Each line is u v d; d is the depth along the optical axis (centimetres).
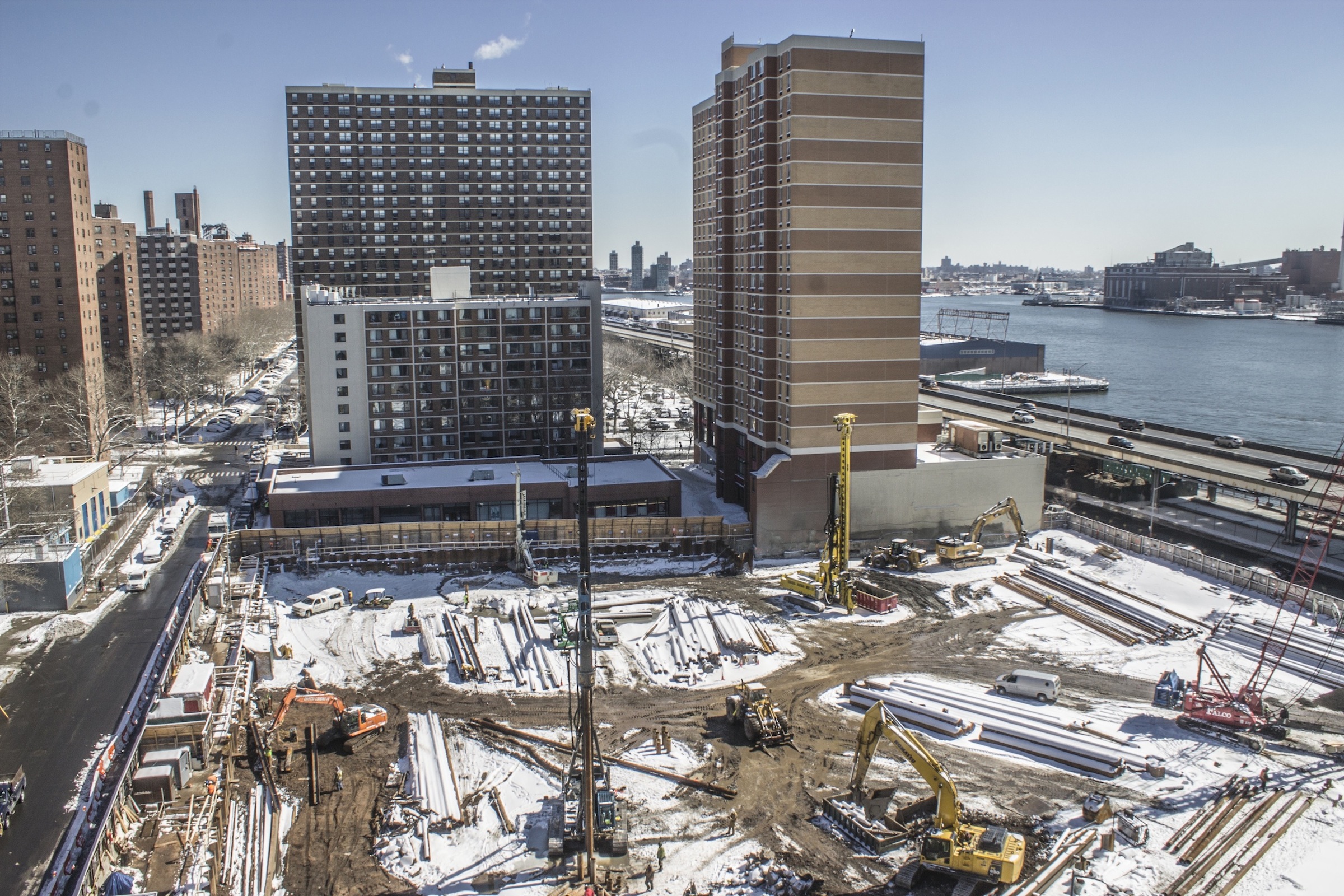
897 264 10619
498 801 5603
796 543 10750
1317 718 6631
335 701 6612
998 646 8044
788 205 10425
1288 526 10631
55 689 7025
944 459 11288
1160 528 11644
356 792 5703
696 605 8638
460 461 12481
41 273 16738
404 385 13100
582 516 4856
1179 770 5912
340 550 10075
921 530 10938
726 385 12625
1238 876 4784
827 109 10312
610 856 5103
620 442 16788
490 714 6769
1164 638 8050
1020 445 14625
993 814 5431
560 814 5350
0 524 9781
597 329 13762
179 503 12238
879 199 10512
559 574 9888
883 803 5434
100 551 10375
